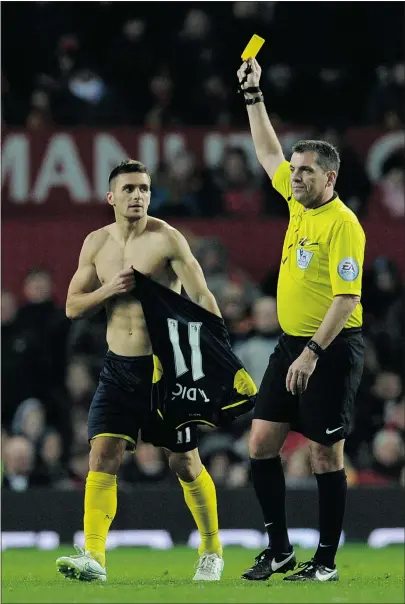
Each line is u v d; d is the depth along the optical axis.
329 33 69.94
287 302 26.30
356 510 42.66
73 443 49.34
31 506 41.91
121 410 26.92
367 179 60.34
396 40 69.88
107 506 26.70
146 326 26.95
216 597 22.16
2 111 62.94
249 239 58.44
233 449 46.84
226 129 59.97
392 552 39.66
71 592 23.52
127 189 27.06
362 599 21.73
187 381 26.70
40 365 51.97
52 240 58.09
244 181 59.69
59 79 63.56
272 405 26.50
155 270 27.23
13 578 28.44
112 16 68.19
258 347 48.12
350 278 25.34
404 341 54.78
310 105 67.12
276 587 24.41
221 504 42.25
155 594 22.84
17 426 47.59
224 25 68.94
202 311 26.83
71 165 59.00
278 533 26.89
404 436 49.81
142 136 59.44
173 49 66.81
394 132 60.84
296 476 44.91
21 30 66.12
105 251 27.55
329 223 25.80
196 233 58.22
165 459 46.53
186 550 40.94
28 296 53.97
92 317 28.14
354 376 25.98
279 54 69.69
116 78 66.31
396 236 59.56
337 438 25.91
